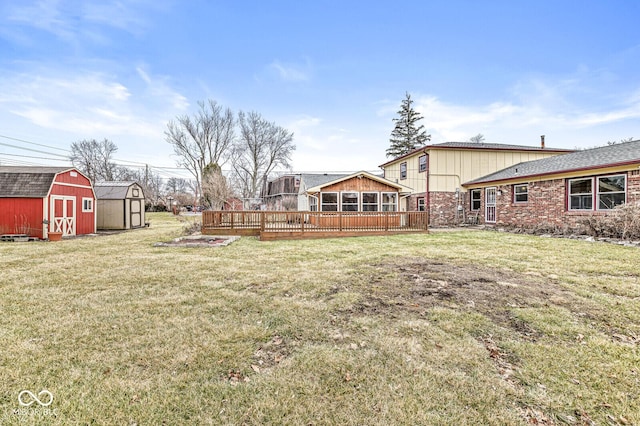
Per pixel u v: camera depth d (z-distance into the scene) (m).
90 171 44.12
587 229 10.33
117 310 3.85
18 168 13.40
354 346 2.95
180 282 5.11
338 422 2.02
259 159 37.41
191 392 2.30
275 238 11.16
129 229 17.59
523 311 3.75
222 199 26.59
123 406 2.15
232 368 2.60
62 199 13.25
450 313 3.69
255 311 3.81
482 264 6.32
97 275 5.59
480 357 2.77
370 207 15.58
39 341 3.03
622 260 6.57
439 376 2.49
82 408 2.12
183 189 50.91
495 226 14.80
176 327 3.37
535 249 8.16
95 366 2.61
